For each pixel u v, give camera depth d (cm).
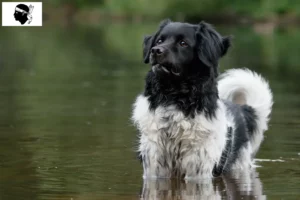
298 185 980
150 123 1053
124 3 7112
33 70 2875
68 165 1116
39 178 1020
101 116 1648
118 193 934
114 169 1095
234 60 3061
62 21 7206
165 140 1052
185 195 936
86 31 5547
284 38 4516
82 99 1961
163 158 1060
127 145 1288
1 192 927
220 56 1064
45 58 3447
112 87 2230
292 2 6319
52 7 7862
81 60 3325
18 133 1426
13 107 1822
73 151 1231
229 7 6425
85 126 1507
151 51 1007
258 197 912
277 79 2406
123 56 3509
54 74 2695
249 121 1238
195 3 6456
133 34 5094
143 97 1077
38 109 1780
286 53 3444
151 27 5788
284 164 1146
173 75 1017
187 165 1053
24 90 2194
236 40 4344
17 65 3108
